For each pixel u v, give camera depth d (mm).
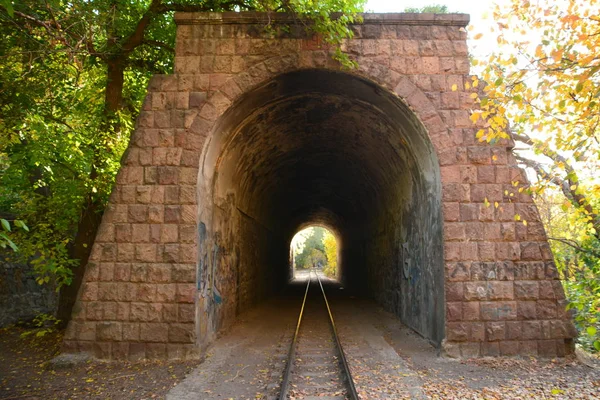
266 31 8414
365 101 9352
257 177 13547
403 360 7637
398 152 10477
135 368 7129
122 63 10430
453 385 6215
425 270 9305
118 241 7840
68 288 10250
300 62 8328
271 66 8312
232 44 8391
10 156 9367
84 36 7953
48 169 9172
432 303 8766
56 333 9836
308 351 8602
